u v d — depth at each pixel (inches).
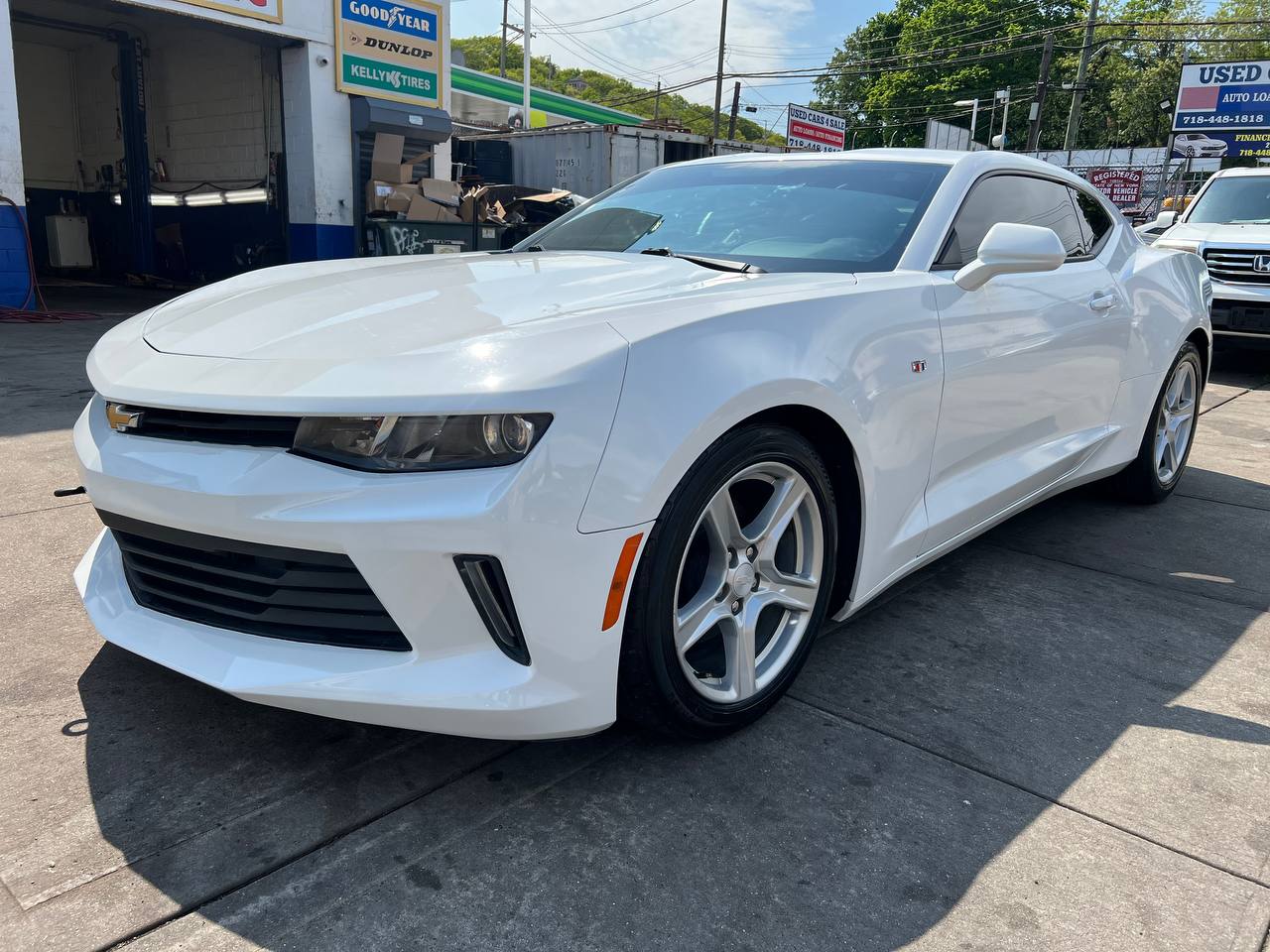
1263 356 383.9
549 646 66.8
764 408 75.8
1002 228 99.7
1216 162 949.8
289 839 68.5
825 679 96.2
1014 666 100.6
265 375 68.4
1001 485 112.8
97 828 68.9
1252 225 340.5
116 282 643.5
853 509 90.8
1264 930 62.4
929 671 98.8
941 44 2321.6
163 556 74.9
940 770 80.3
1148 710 92.1
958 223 109.0
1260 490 178.4
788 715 88.8
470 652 67.4
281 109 506.6
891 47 2581.2
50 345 304.3
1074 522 155.1
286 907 61.6
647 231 115.0
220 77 561.9
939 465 101.2
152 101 614.5
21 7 546.3
